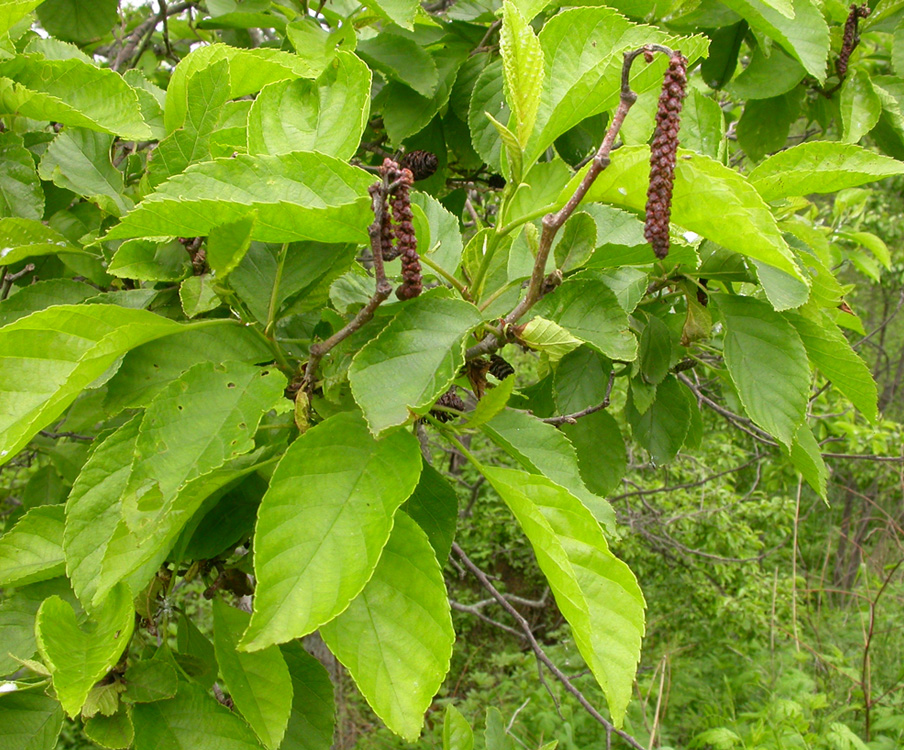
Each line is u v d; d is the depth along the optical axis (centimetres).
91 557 36
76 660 35
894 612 167
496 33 63
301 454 34
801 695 123
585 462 53
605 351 42
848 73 64
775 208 53
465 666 175
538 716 136
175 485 33
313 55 54
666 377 52
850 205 94
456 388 44
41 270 53
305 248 39
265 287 39
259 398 35
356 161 74
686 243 45
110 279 47
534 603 91
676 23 59
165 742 36
